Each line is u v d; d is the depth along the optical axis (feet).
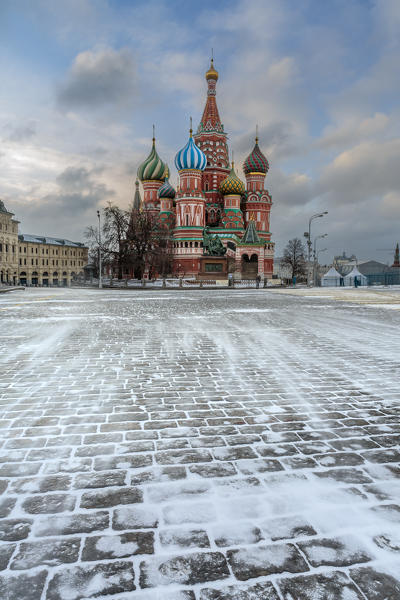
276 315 45.85
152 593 5.91
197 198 241.14
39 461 10.04
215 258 221.87
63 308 56.18
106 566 6.46
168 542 7.01
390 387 16.56
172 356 22.76
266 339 28.66
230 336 30.04
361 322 38.78
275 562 6.52
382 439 11.32
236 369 19.67
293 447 10.81
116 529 7.38
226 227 258.37
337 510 7.89
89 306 60.23
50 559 6.62
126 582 6.12
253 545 6.91
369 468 9.61
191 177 242.58
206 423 12.59
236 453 10.46
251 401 14.76
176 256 241.35
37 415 13.29
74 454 10.43
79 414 13.39
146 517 7.73
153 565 6.48
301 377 18.15
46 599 5.79
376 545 6.89
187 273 237.66
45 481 9.07
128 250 215.10
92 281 246.27
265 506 8.05
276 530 7.30
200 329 33.91
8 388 16.38
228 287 181.88
